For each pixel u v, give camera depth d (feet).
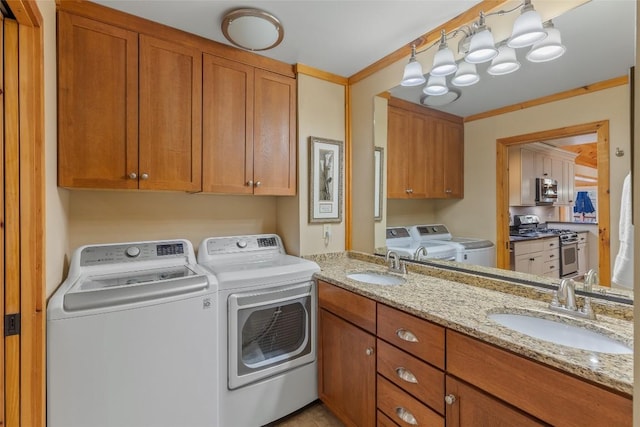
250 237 7.52
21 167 3.58
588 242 4.20
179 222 7.00
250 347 5.73
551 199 4.56
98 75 5.12
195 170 6.02
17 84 3.56
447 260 6.04
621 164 3.94
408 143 6.70
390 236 7.20
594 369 2.59
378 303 4.88
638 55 1.86
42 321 3.74
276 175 7.08
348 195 8.26
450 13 5.33
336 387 5.91
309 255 7.59
